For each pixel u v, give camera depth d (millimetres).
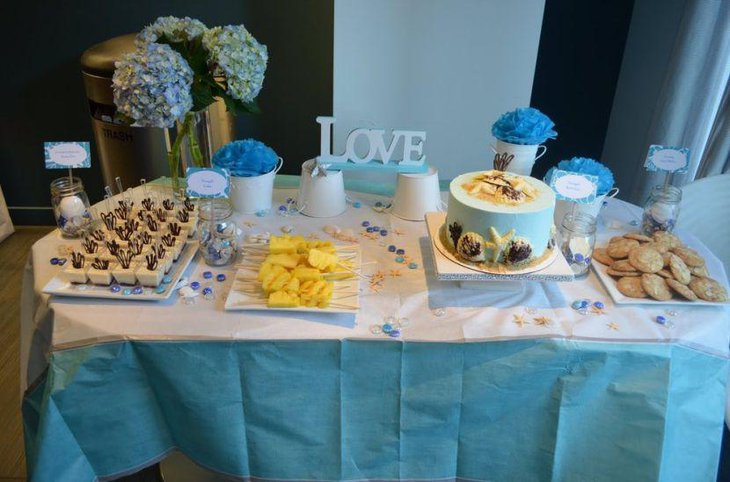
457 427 1299
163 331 1206
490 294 1353
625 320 1272
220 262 1422
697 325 1263
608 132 2967
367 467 1338
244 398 1258
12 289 2639
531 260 1297
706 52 2125
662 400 1229
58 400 1205
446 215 1439
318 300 1253
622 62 2787
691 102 2219
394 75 2279
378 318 1265
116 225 1540
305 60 2838
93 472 1310
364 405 1282
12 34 2707
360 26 2189
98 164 3055
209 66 1491
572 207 1545
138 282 1314
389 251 1507
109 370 1218
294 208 1713
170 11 2717
